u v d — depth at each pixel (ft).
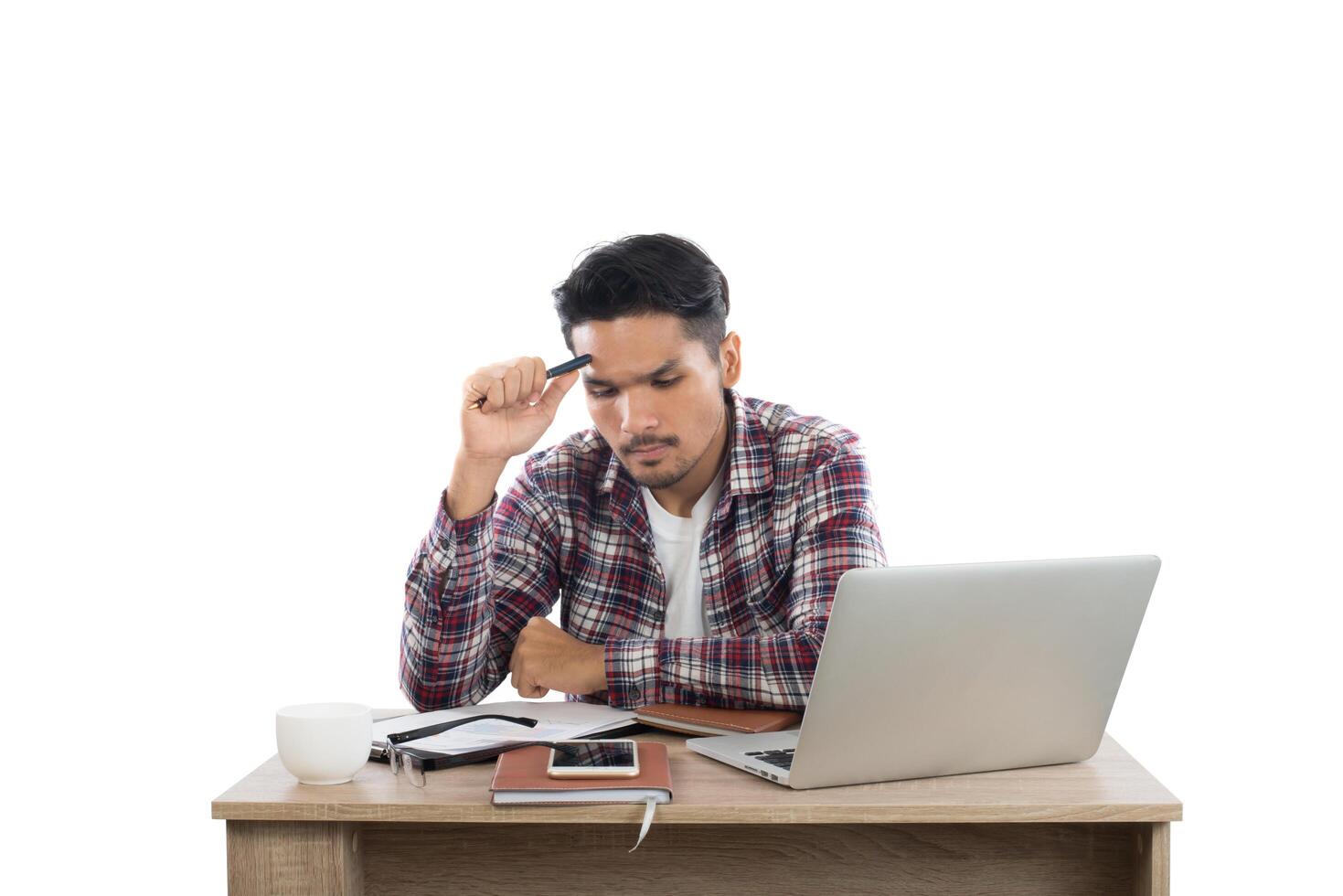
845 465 7.55
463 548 7.04
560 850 6.13
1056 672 5.93
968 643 5.67
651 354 7.15
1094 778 5.92
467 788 5.69
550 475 8.00
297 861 5.59
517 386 6.91
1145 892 5.73
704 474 7.80
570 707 7.04
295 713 5.91
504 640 7.73
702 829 6.11
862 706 5.58
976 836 6.08
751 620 7.80
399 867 6.12
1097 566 5.86
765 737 6.34
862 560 7.25
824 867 6.11
